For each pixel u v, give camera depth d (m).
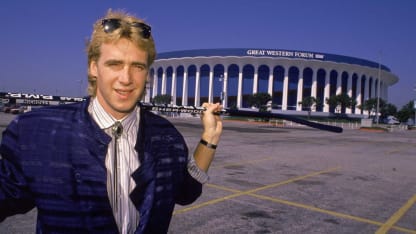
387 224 5.95
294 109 86.25
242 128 37.09
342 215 6.30
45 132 1.31
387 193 8.29
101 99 1.42
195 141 18.27
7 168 1.32
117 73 1.35
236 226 5.38
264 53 83.06
